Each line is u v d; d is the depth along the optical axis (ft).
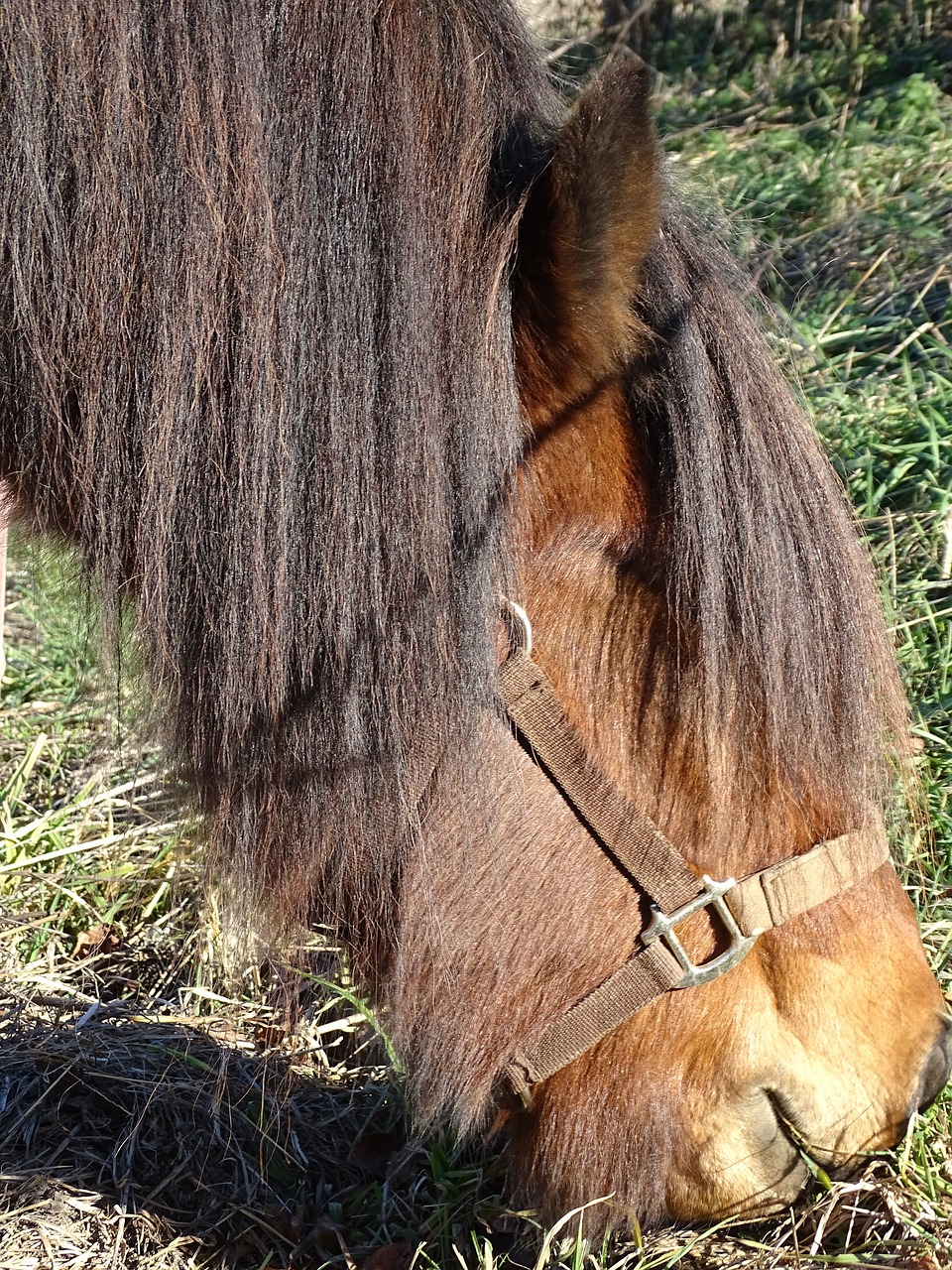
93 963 8.42
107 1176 6.44
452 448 4.32
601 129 3.94
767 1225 5.49
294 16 4.35
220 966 8.01
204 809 5.06
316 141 4.32
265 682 4.59
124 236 4.41
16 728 11.12
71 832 9.56
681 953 4.55
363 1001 6.13
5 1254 5.88
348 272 4.31
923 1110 5.51
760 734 4.50
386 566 4.42
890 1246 5.36
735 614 4.44
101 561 4.79
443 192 4.34
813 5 25.45
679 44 25.88
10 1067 7.06
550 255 4.18
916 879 7.60
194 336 4.39
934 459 10.16
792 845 4.60
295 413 4.38
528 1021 4.72
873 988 4.66
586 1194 4.86
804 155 18.11
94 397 4.54
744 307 4.76
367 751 4.58
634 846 4.55
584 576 4.51
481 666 4.42
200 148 4.32
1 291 4.58
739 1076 4.61
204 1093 6.91
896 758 5.05
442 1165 6.18
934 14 23.22
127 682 5.15
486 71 4.52
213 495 4.50
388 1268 5.80
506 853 4.62
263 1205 6.29
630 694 4.52
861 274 14.15
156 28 4.36
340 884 4.90
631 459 4.47
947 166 16.81
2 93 4.42
